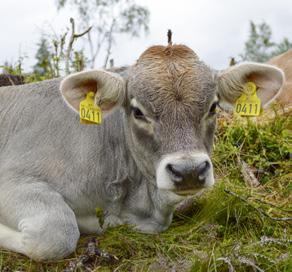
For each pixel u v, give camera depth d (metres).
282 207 1.60
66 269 1.35
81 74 1.36
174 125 1.29
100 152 1.51
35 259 1.40
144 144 1.34
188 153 1.25
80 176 1.50
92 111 1.39
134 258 1.41
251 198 1.63
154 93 1.31
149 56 1.37
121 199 1.53
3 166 1.54
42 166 1.51
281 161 1.88
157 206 1.50
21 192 1.47
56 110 1.58
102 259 1.39
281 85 1.41
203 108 1.31
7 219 1.47
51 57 2.50
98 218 1.52
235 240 1.42
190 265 1.32
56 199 1.46
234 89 1.42
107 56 2.45
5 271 1.39
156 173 1.30
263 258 1.33
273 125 2.05
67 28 2.38
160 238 1.47
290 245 1.39
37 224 1.40
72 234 1.42
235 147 1.90
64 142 1.54
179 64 1.34
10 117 1.61
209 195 1.64
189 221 1.58
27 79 2.27
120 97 1.40
